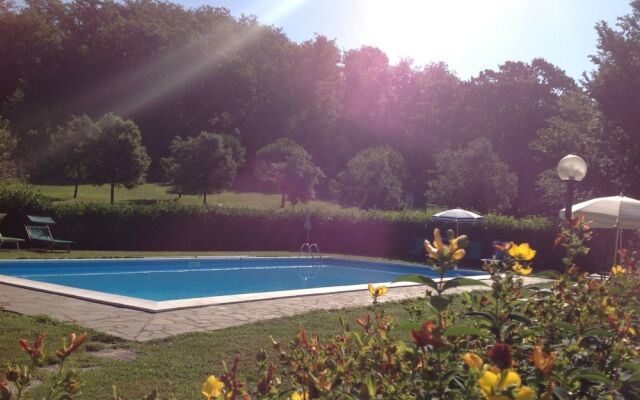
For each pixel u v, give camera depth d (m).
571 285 3.33
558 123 32.47
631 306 3.61
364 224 25.89
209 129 62.16
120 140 39.62
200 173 42.78
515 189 37.78
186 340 7.09
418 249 24.62
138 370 5.79
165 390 5.21
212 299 10.02
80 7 62.84
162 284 16.55
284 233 25.98
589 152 27.86
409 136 63.78
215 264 20.19
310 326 8.15
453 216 20.75
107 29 60.28
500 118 57.53
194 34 64.31
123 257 18.73
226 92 63.34
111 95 59.53
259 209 25.98
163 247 23.48
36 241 20.62
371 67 66.81
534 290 3.47
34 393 4.74
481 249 22.89
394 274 20.31
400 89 65.25
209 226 24.44
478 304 2.94
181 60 61.00
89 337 6.99
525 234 21.98
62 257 17.86
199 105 63.03
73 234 21.69
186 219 23.91
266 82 65.06
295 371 2.51
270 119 64.25
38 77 58.41
